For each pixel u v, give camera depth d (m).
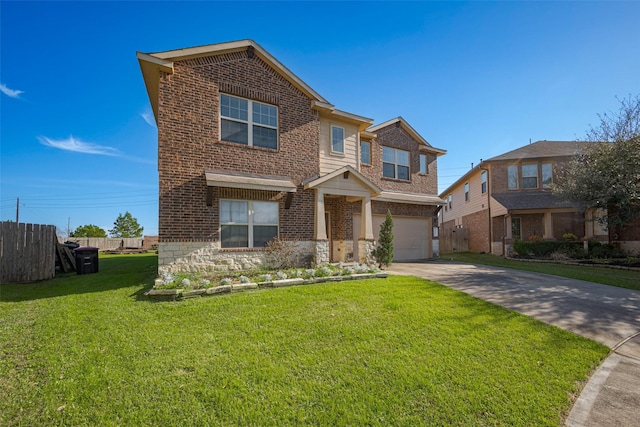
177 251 8.56
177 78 8.93
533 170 19.47
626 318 5.70
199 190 9.00
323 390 3.11
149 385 3.12
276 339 4.32
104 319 5.01
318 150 11.47
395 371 3.51
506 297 7.02
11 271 8.49
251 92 10.14
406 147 15.95
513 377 3.51
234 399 2.92
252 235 9.86
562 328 5.14
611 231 16.27
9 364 3.50
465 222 24.06
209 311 5.39
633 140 12.91
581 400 3.15
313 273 7.98
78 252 10.55
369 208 11.59
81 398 2.88
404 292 6.96
